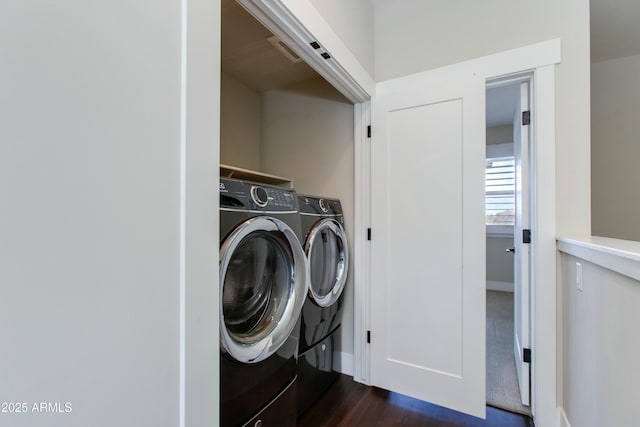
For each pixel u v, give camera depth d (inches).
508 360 89.1
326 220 73.3
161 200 24.0
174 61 25.2
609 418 39.5
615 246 37.2
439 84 70.8
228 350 39.9
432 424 63.7
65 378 18.0
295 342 55.4
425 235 71.6
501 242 171.3
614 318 38.3
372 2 78.8
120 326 21.0
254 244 50.8
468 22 70.2
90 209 19.2
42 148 17.0
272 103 105.6
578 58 60.7
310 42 53.6
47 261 17.2
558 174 61.6
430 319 70.5
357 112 83.2
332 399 72.5
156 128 23.6
